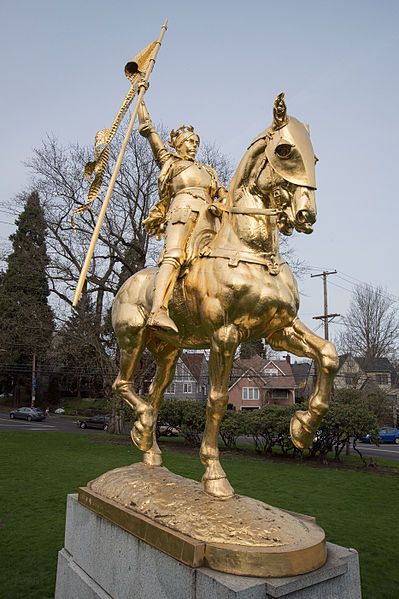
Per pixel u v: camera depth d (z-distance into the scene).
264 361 40.81
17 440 15.75
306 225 2.54
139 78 4.11
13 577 4.27
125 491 3.11
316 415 2.71
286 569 2.16
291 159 2.57
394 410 32.22
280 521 2.46
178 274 3.13
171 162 3.62
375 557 5.06
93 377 24.89
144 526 2.64
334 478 10.19
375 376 38.12
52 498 7.25
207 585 2.16
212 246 3.05
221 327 2.86
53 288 18.92
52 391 39.84
